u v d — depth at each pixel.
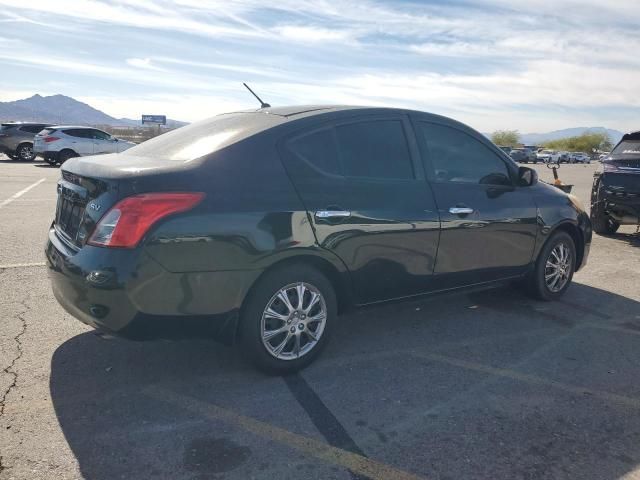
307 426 3.03
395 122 4.13
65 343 3.98
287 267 3.48
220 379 3.55
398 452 2.81
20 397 3.21
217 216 3.15
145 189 3.02
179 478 2.54
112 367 3.65
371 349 4.13
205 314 3.21
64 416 3.03
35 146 21.56
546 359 4.03
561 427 3.09
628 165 8.35
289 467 2.66
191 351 3.95
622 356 4.12
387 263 3.91
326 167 3.66
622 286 6.06
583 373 3.80
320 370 3.73
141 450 2.74
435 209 4.13
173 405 3.20
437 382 3.61
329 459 2.73
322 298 3.67
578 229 5.46
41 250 6.64
